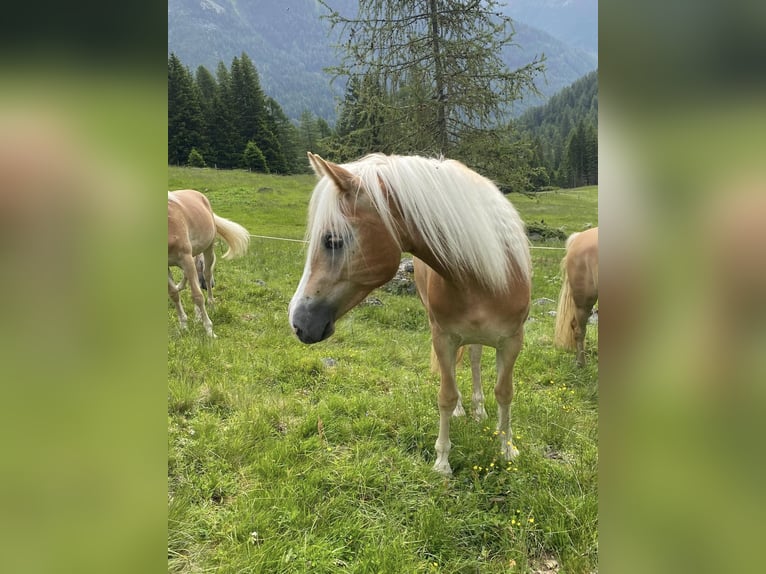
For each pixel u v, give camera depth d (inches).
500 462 111.9
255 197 832.9
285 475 106.2
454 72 316.8
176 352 171.6
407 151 331.3
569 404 149.3
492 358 193.2
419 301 278.4
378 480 104.7
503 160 335.6
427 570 82.2
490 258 91.4
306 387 157.5
